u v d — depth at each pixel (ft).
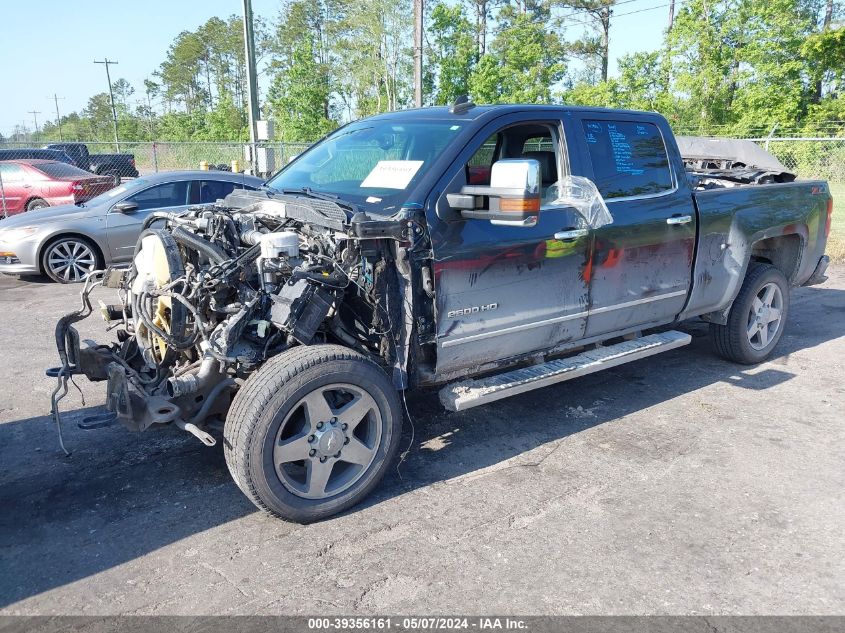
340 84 163.12
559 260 13.79
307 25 232.73
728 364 19.66
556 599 9.57
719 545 10.87
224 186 32.83
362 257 11.60
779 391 17.54
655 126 16.46
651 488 12.64
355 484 11.66
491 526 11.37
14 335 22.53
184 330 11.48
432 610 9.34
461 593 9.68
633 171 15.62
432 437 14.82
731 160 25.12
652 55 108.68
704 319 18.80
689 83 106.01
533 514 11.75
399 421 12.04
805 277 20.66
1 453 14.01
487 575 10.09
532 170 11.15
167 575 10.08
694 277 16.79
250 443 10.42
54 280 30.91
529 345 13.99
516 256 13.08
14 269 30.35
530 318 13.60
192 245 11.66
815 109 106.01
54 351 20.84
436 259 12.00
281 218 12.44
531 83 120.57
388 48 148.36
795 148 61.36
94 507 11.97
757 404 16.69
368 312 12.34
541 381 13.62
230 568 10.24
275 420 10.51
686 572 10.19
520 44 122.52
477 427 15.31
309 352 10.93
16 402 16.72
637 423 15.56
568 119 14.58
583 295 14.44
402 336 12.12
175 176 32.22
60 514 11.73
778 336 19.76
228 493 12.48
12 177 47.50
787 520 11.60
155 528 11.31
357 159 14.32
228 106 178.70
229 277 11.17
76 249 30.86
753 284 18.47
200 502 12.16
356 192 13.23
